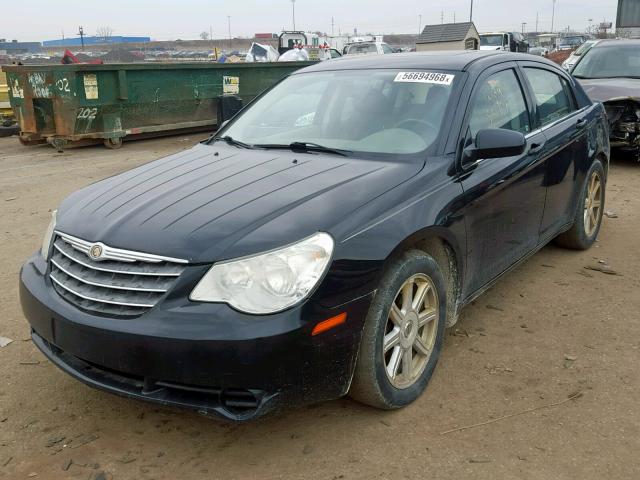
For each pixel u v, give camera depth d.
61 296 2.93
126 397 2.72
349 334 2.72
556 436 2.93
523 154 4.07
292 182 3.20
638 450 2.82
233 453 2.87
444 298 3.33
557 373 3.49
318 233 2.71
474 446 2.87
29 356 3.80
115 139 12.01
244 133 4.25
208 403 2.61
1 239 6.18
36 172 9.75
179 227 2.80
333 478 2.68
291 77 4.66
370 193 3.04
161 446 2.93
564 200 4.84
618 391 3.30
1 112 15.08
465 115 3.66
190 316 2.55
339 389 2.78
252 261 2.60
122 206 3.13
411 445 2.88
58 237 3.19
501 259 3.95
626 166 9.37
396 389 3.07
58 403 3.29
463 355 3.70
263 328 2.51
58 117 11.67
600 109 5.61
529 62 4.69
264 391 2.56
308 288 2.61
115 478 2.71
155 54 60.25
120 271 2.74
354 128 3.80
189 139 13.31
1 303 4.59
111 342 2.63
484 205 3.59
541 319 4.18
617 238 5.90
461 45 30.22
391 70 4.14
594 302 4.44
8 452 2.89
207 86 13.40
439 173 3.35
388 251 2.85
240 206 2.94
